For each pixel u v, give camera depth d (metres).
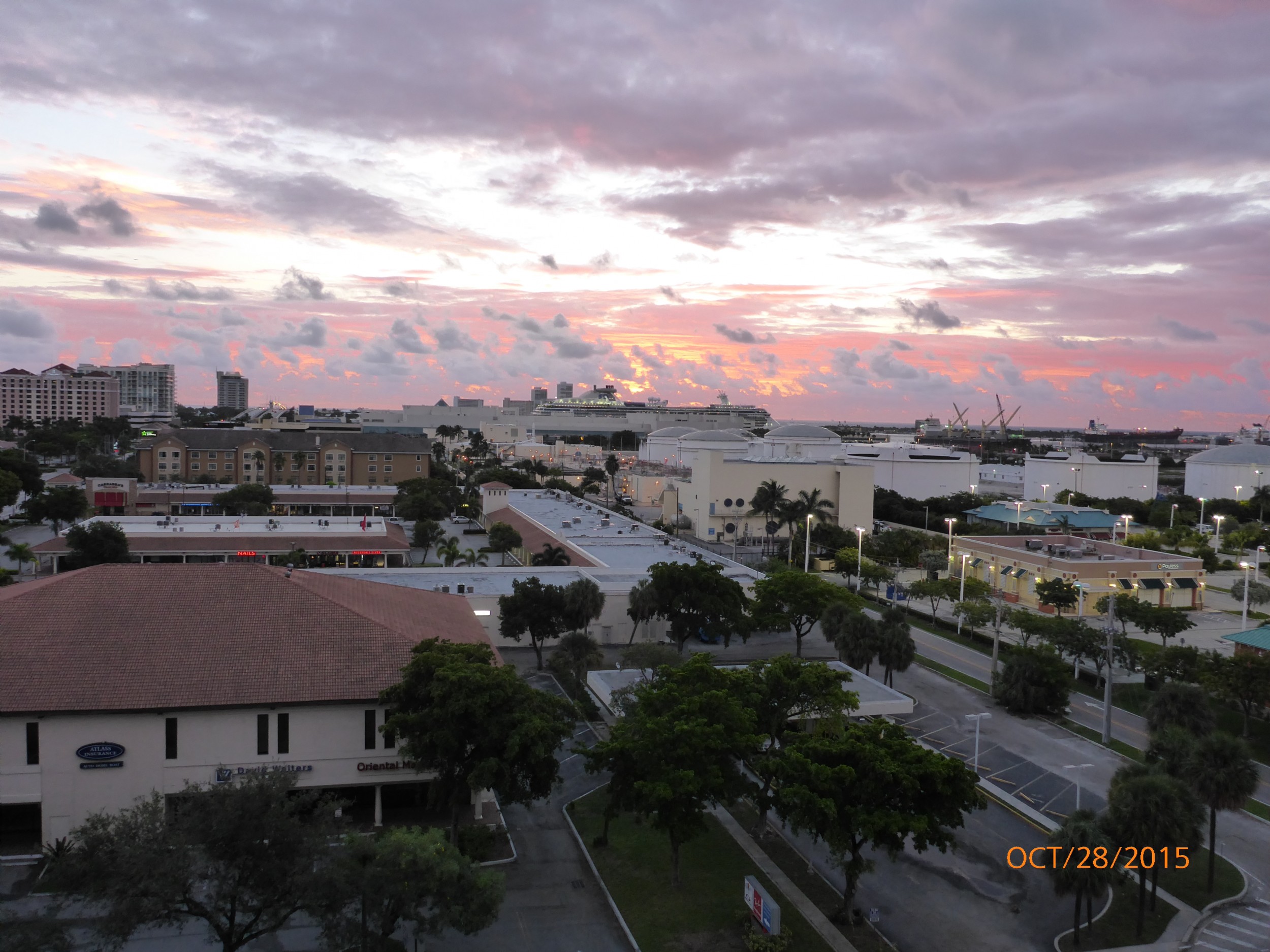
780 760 43.28
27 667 45.88
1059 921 43.09
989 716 58.53
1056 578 111.19
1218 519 148.75
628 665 74.69
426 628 57.75
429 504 166.88
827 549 144.88
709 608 79.75
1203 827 51.16
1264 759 64.62
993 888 46.12
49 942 30.94
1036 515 165.50
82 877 32.50
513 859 47.12
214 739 46.41
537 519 147.75
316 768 47.59
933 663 89.12
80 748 45.12
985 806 41.69
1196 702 59.69
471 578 97.94
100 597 50.41
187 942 38.53
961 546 132.12
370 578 96.12
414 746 43.59
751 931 40.12
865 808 39.72
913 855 49.47
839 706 50.41
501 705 44.12
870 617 81.00
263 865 32.91
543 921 41.75
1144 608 90.50
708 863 47.59
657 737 42.78
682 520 175.75
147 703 45.12
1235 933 42.50
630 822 52.34
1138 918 42.22
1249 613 115.75
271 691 46.91
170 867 31.33
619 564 110.44
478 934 40.41
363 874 33.66
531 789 44.34
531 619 78.94
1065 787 58.28
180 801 45.88
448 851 36.41
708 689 49.12
